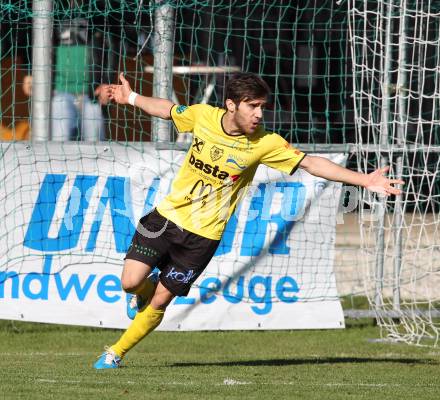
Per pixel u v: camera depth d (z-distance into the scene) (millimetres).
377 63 40594
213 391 20219
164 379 22109
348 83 49000
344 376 23906
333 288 33031
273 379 22812
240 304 32594
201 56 54500
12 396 18984
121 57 41062
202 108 22438
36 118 36625
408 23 39906
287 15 54438
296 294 32812
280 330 36375
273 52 55781
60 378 21891
